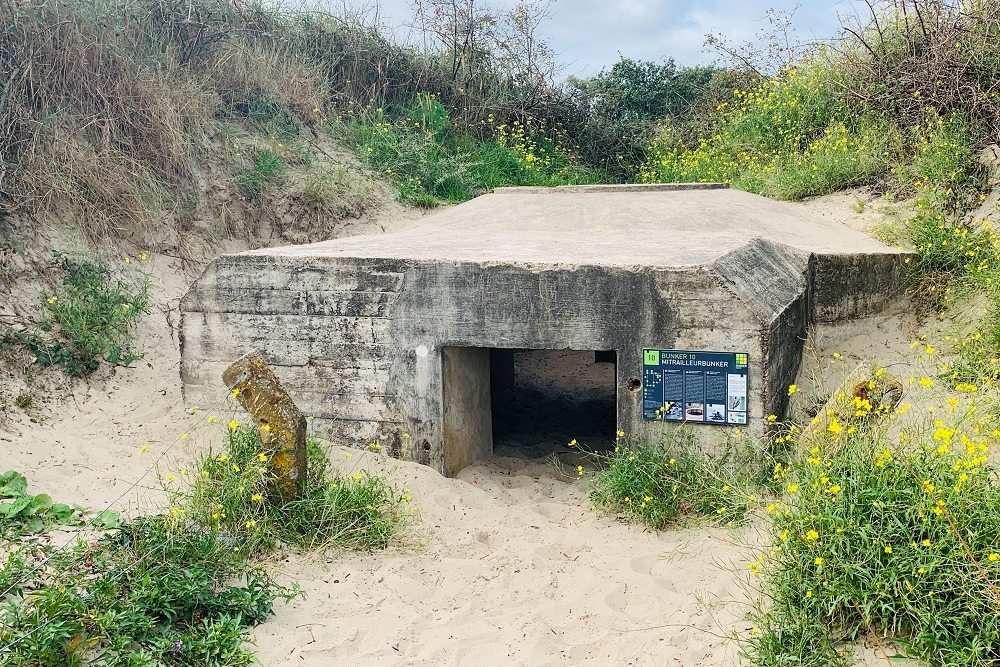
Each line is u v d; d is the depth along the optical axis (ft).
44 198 26.09
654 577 15.16
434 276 19.38
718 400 17.90
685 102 53.83
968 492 12.01
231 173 32.96
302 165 35.42
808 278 20.90
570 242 23.27
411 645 13.28
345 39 43.21
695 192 30.99
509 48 48.08
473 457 21.39
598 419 26.16
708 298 17.75
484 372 22.00
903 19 36.45
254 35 38.96
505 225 28.40
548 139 47.24
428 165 38.40
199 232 30.68
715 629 13.06
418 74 44.83
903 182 30.94
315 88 40.04
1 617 11.78
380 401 20.12
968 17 33.35
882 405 15.26
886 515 12.07
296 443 16.28
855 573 11.78
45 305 23.70
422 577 15.47
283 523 16.10
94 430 20.21
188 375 21.43
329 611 14.07
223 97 36.01
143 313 25.63
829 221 30.25
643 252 20.12
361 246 22.88
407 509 17.53
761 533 15.49
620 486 17.67
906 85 34.42
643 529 17.11
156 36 34.50
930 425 15.37
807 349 20.62
